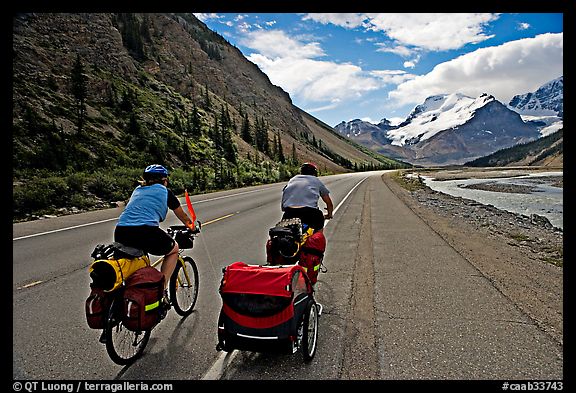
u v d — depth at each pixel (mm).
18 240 10070
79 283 6637
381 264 7730
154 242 4473
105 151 31734
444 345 4402
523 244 9891
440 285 6422
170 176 27906
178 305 5234
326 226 12336
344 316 5211
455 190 39156
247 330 3916
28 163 23281
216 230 11758
